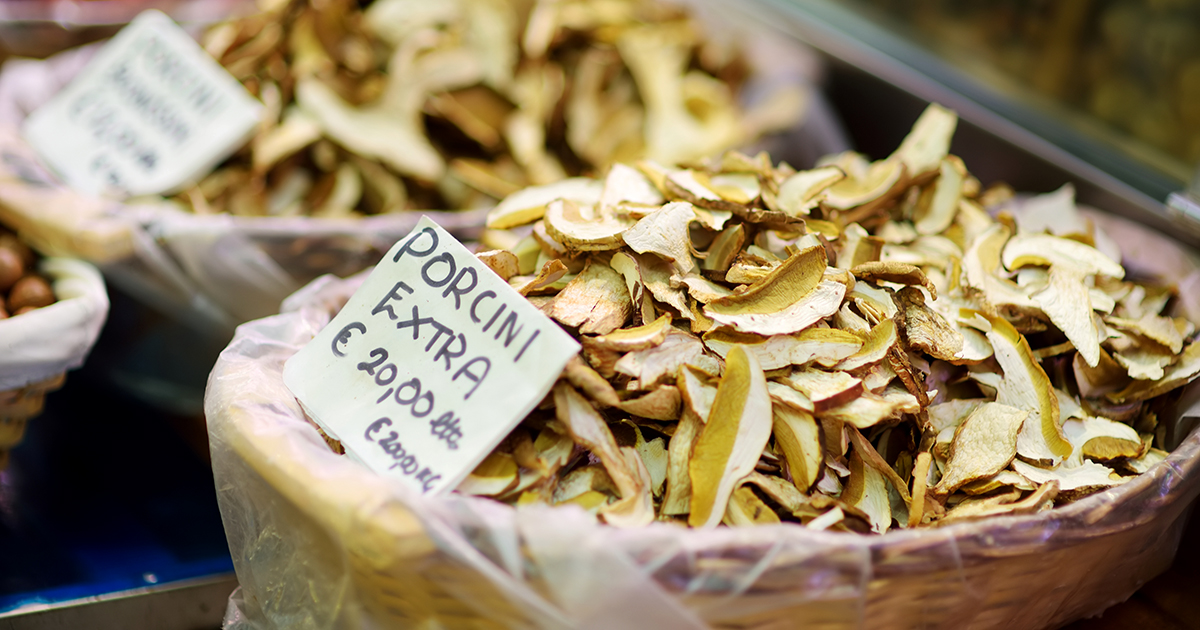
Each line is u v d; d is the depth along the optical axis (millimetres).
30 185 829
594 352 622
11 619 678
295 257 827
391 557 568
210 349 854
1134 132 840
